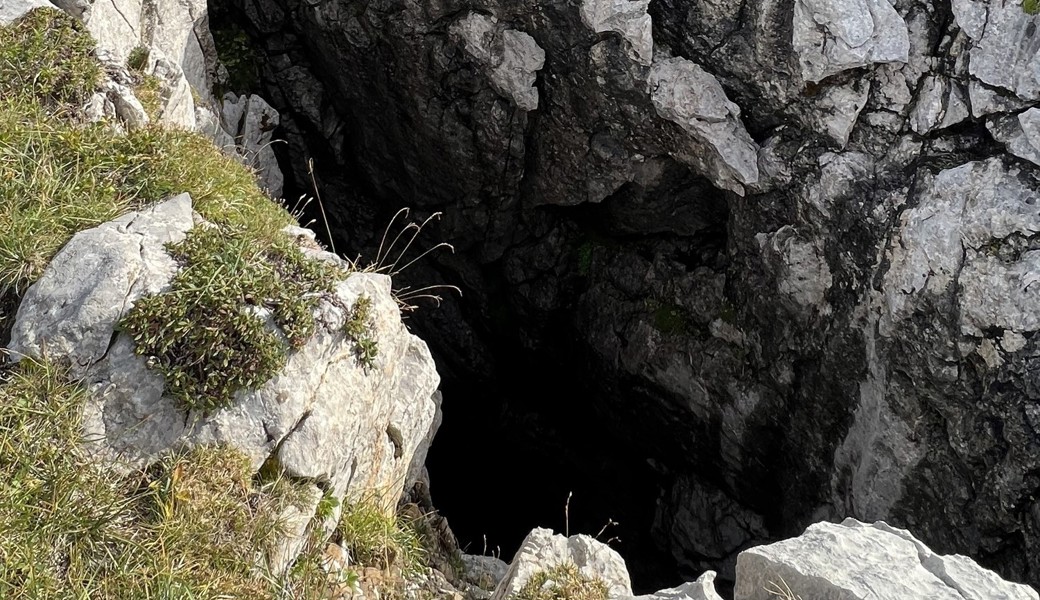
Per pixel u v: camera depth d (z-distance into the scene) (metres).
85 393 4.12
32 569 3.63
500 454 12.05
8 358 4.18
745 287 8.97
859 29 7.35
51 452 3.94
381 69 9.51
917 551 4.83
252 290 4.44
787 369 8.83
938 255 7.29
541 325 11.05
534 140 9.38
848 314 8.09
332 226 11.23
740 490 10.06
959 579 4.64
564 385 11.35
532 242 10.59
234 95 9.29
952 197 7.28
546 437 11.72
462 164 9.80
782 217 8.34
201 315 4.30
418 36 8.95
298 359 4.41
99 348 4.21
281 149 10.71
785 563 4.61
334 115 10.55
